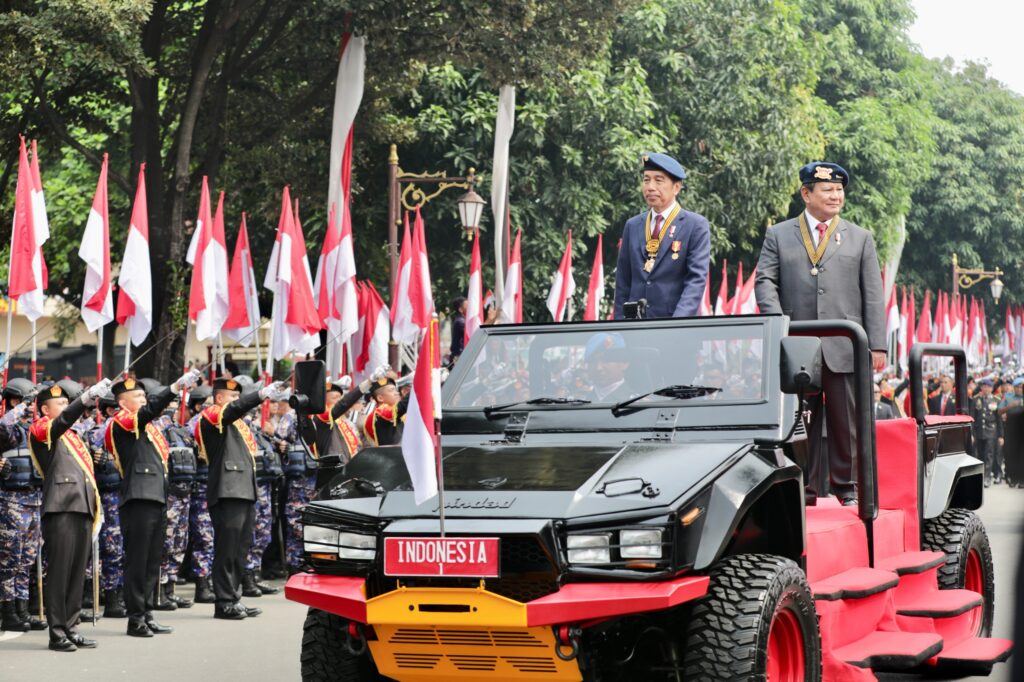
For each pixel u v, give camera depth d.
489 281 34.62
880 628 9.44
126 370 14.87
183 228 25.34
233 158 29.66
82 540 13.58
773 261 11.45
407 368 28.30
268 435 18.78
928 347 11.20
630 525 7.19
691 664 7.31
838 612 8.57
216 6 25.27
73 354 52.25
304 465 18.91
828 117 48.75
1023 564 3.42
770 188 39.78
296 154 29.61
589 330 9.17
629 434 8.52
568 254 29.05
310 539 7.85
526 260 34.75
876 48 55.81
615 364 8.95
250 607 16.25
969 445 12.43
